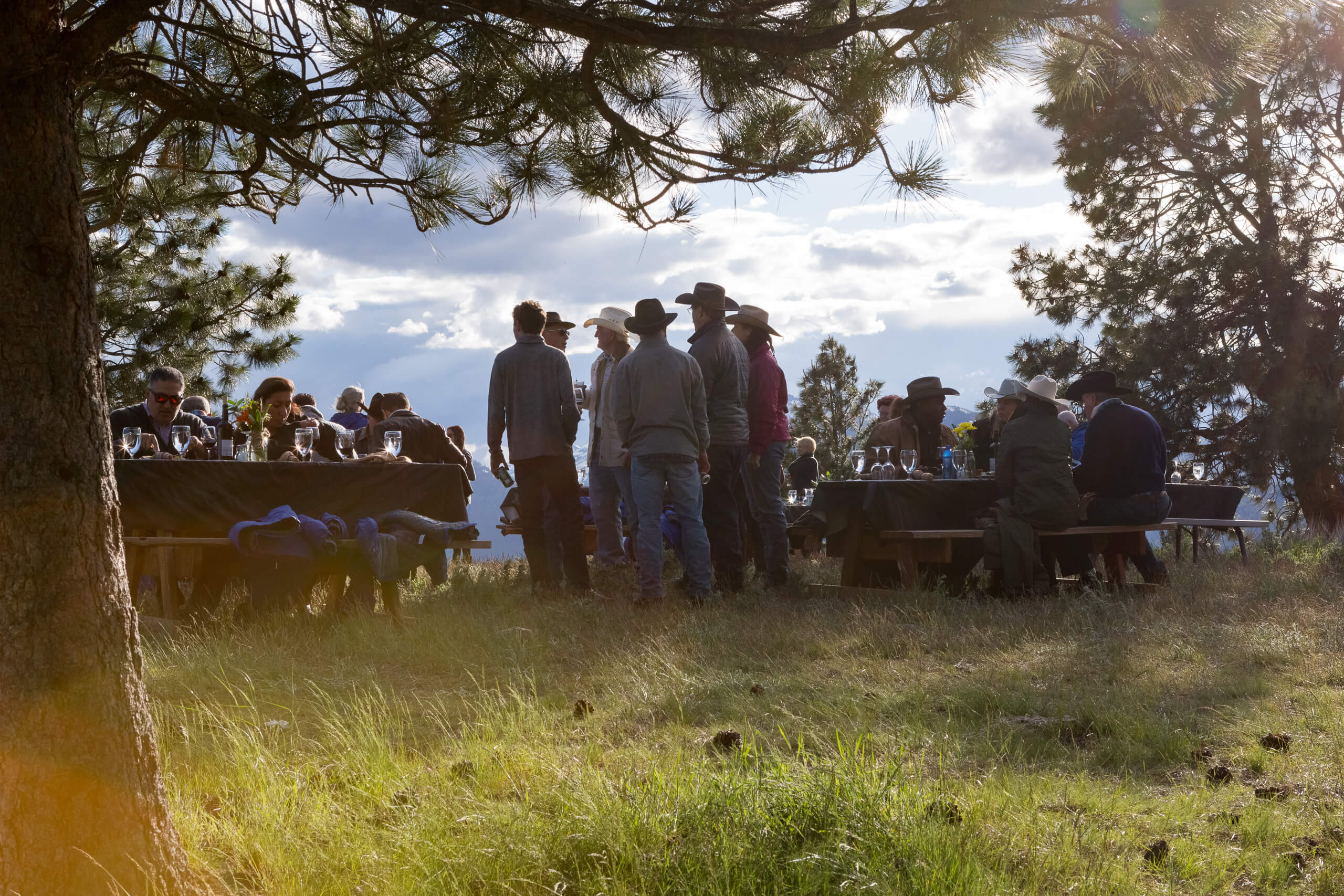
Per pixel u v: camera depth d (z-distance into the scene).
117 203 3.82
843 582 8.23
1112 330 23.20
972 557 8.35
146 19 2.78
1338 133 19.52
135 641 2.37
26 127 2.22
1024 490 7.64
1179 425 21.88
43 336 2.22
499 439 7.95
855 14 2.93
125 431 6.66
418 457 9.02
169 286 16.28
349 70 3.21
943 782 3.04
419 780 3.20
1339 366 20.62
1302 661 5.18
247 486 6.32
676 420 7.25
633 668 5.05
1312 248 20.78
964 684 4.68
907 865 2.39
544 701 4.43
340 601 6.54
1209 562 9.80
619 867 2.46
